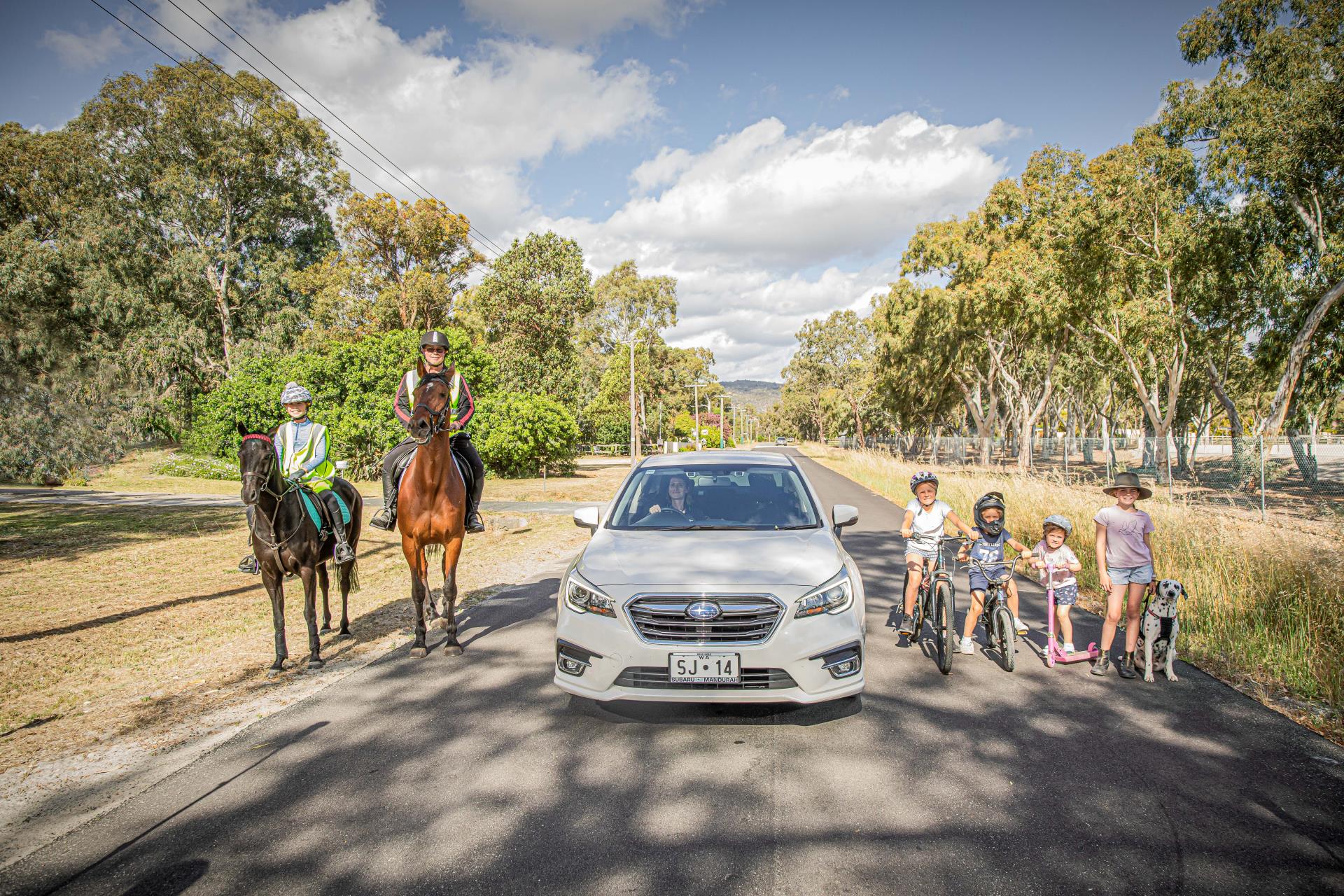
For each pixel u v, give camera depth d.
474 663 6.12
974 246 37.25
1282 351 28.48
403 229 48.12
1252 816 3.52
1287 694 5.25
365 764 4.20
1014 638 6.09
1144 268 29.47
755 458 6.62
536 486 29.70
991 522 6.05
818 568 4.60
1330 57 24.05
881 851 3.22
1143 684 5.48
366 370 31.25
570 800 3.73
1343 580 6.66
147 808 3.75
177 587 9.81
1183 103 27.66
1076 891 2.93
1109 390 54.28
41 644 7.04
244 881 3.08
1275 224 27.06
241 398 33.38
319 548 6.23
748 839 3.34
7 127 49.06
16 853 3.35
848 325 84.75
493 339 48.75
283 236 54.97
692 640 4.27
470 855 3.25
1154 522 10.41
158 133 48.41
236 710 5.23
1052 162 31.72
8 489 27.20
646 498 5.88
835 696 4.32
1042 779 3.91
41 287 42.81
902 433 65.88
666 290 79.44
